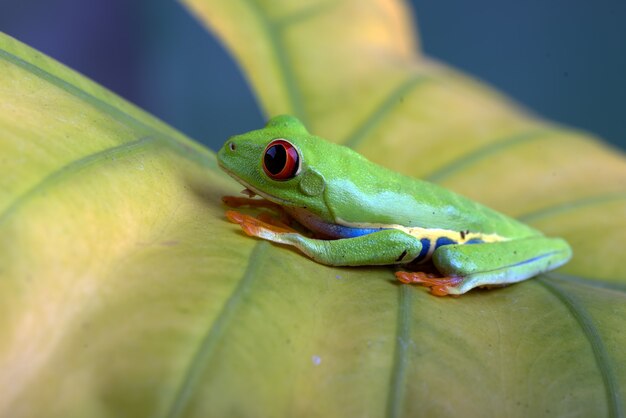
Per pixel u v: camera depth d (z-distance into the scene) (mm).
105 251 237
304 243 253
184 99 583
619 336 254
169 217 250
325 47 328
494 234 275
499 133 319
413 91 326
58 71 260
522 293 265
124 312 232
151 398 226
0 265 228
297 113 317
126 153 253
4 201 232
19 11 485
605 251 289
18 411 225
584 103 589
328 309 245
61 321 230
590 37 572
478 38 603
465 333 248
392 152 314
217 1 319
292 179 261
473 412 238
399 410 236
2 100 245
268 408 230
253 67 318
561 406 241
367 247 256
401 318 247
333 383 236
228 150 264
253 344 233
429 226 269
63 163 241
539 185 309
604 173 311
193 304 234
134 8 536
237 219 253
